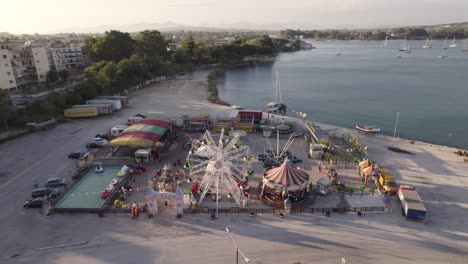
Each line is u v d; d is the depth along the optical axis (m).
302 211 46.19
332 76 198.25
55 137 78.25
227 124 82.62
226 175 53.28
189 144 72.44
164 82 162.50
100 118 94.88
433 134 91.81
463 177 58.44
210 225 43.28
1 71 120.56
